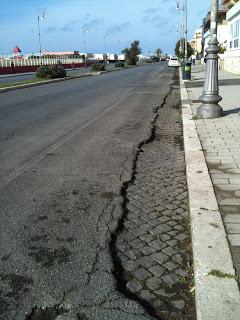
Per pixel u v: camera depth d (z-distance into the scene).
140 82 27.31
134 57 81.88
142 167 6.48
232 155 6.55
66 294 3.13
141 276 3.36
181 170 6.28
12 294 3.15
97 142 8.31
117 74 41.25
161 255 3.69
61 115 12.15
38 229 4.25
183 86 20.73
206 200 4.58
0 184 5.67
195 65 54.94
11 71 54.56
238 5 27.08
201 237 3.71
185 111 11.59
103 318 2.86
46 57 81.56
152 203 4.92
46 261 3.61
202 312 2.75
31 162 6.80
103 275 3.38
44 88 23.77
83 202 4.96
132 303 3.02
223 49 38.25
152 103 15.05
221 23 44.25
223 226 3.92
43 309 2.98
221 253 3.43
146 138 8.69
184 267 3.48
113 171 6.24
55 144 8.16
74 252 3.77
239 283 3.03
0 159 7.03
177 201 4.98
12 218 4.53
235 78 24.44
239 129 8.61
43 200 5.05
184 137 7.98
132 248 3.83
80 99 16.80
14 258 3.67
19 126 10.32
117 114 12.28
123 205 4.86
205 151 6.85
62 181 5.77
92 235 4.09
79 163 6.71
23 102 16.03
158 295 3.12
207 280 3.07
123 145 8.04
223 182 5.25
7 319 2.89
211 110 10.02
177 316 2.88
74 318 2.87
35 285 3.26
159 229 4.21
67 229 4.24
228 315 2.71
